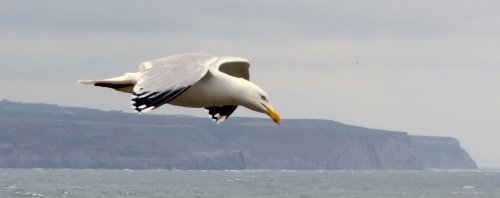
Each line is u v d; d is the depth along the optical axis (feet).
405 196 394.11
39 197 343.87
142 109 24.11
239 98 29.55
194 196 368.27
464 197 387.75
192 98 29.40
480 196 398.01
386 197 383.04
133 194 377.50
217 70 29.84
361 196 390.01
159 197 355.15
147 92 24.62
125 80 28.09
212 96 29.45
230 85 29.55
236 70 31.53
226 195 380.58
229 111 32.89
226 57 30.89
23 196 350.84
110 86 28.17
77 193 378.73
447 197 386.73
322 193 414.21
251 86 29.73
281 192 417.49
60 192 386.93
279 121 29.53
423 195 405.18
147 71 25.61
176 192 402.31
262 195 385.09
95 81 28.19
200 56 26.55
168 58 26.40
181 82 24.84
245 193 402.52
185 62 25.96
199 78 25.14
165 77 25.08
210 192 407.44
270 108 29.78
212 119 33.01
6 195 357.61
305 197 373.61
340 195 396.78
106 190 415.44
